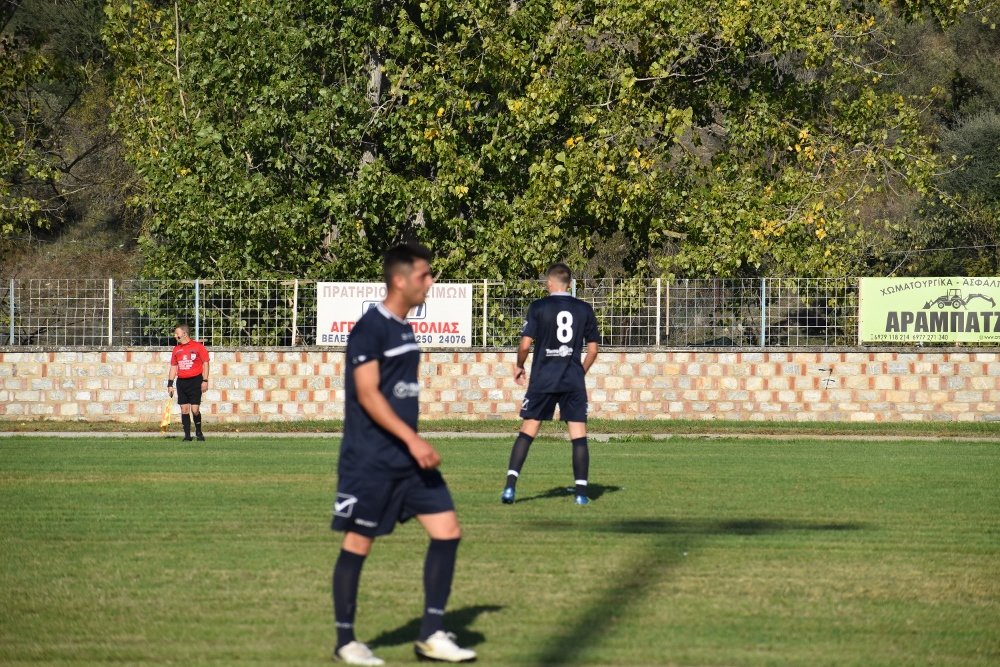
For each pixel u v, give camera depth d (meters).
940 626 27.95
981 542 39.22
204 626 27.58
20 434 88.06
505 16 109.56
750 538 39.72
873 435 88.25
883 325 97.38
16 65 128.62
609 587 32.00
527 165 112.12
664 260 107.75
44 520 43.81
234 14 111.44
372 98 114.50
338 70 114.31
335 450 74.88
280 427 94.81
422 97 107.50
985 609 29.70
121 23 123.56
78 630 27.20
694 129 117.75
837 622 28.22
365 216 108.56
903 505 48.16
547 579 32.97
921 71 192.12
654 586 32.12
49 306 100.06
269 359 99.06
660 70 108.62
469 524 42.59
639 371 98.38
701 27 107.94
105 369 99.12
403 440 24.12
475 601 30.31
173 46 120.56
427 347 98.75
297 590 31.50
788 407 97.69
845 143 114.31
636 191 104.69
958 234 162.25
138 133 119.94
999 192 164.25
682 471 61.12
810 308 97.94
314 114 108.00
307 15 115.31
